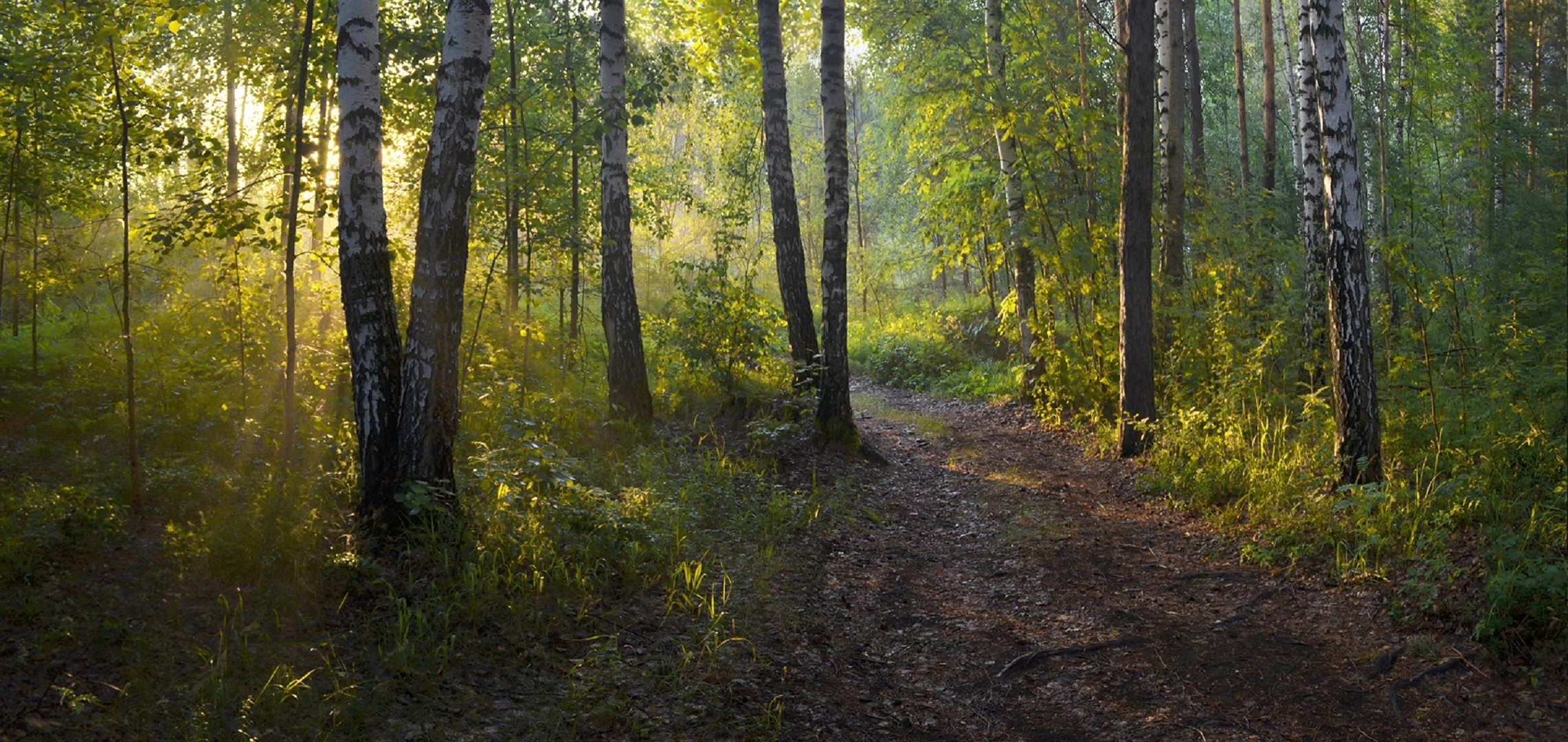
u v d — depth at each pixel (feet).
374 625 18.75
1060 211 53.52
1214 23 117.19
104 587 18.34
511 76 45.01
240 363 33.24
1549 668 18.61
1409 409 34.94
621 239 38.91
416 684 16.98
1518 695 18.11
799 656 20.70
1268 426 37.73
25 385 32.09
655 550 24.17
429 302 22.82
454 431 23.40
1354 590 24.03
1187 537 30.66
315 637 18.03
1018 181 55.47
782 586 24.85
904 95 62.64
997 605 25.21
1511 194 69.05
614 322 38.75
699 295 50.24
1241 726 17.95
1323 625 22.58
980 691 19.90
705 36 56.18
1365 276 30.30
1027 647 22.08
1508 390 33.22
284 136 30.42
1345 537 26.68
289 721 15.16
